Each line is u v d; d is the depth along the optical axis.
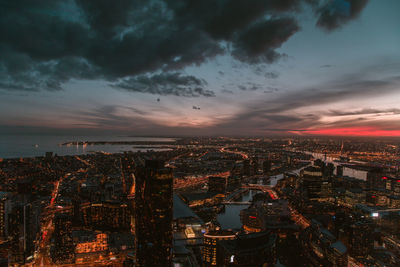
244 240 197.25
